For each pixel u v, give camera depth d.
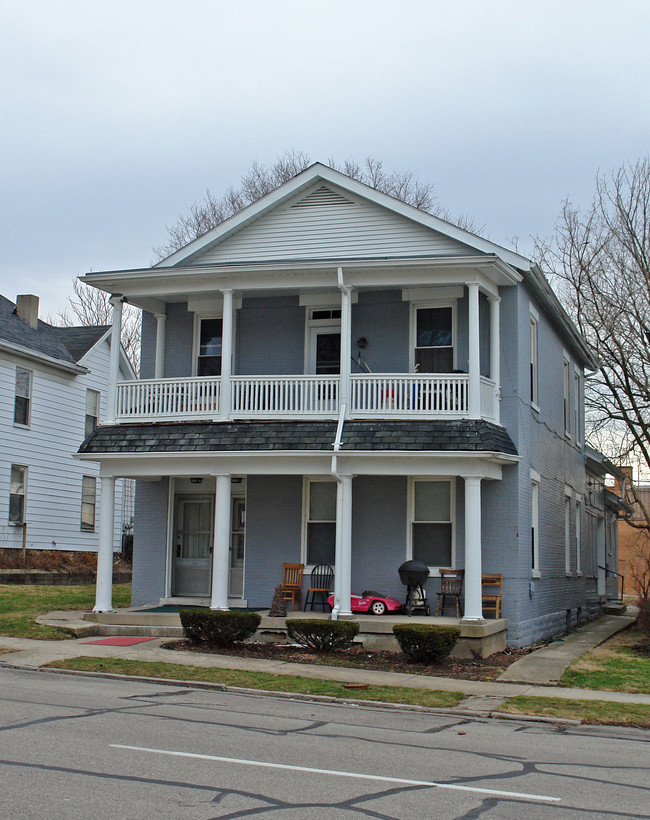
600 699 12.99
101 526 19.14
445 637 15.49
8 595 22.62
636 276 26.45
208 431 18.61
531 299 20.78
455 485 19.02
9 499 28.89
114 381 19.77
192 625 16.50
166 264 20.86
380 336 19.84
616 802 7.33
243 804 6.73
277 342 20.53
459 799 7.20
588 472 28.77
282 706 11.76
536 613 20.02
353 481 19.52
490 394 18.56
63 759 7.85
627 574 47.19
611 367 28.08
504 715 11.75
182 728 9.55
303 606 19.33
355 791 7.27
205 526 20.97
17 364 29.41
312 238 20.39
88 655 15.09
